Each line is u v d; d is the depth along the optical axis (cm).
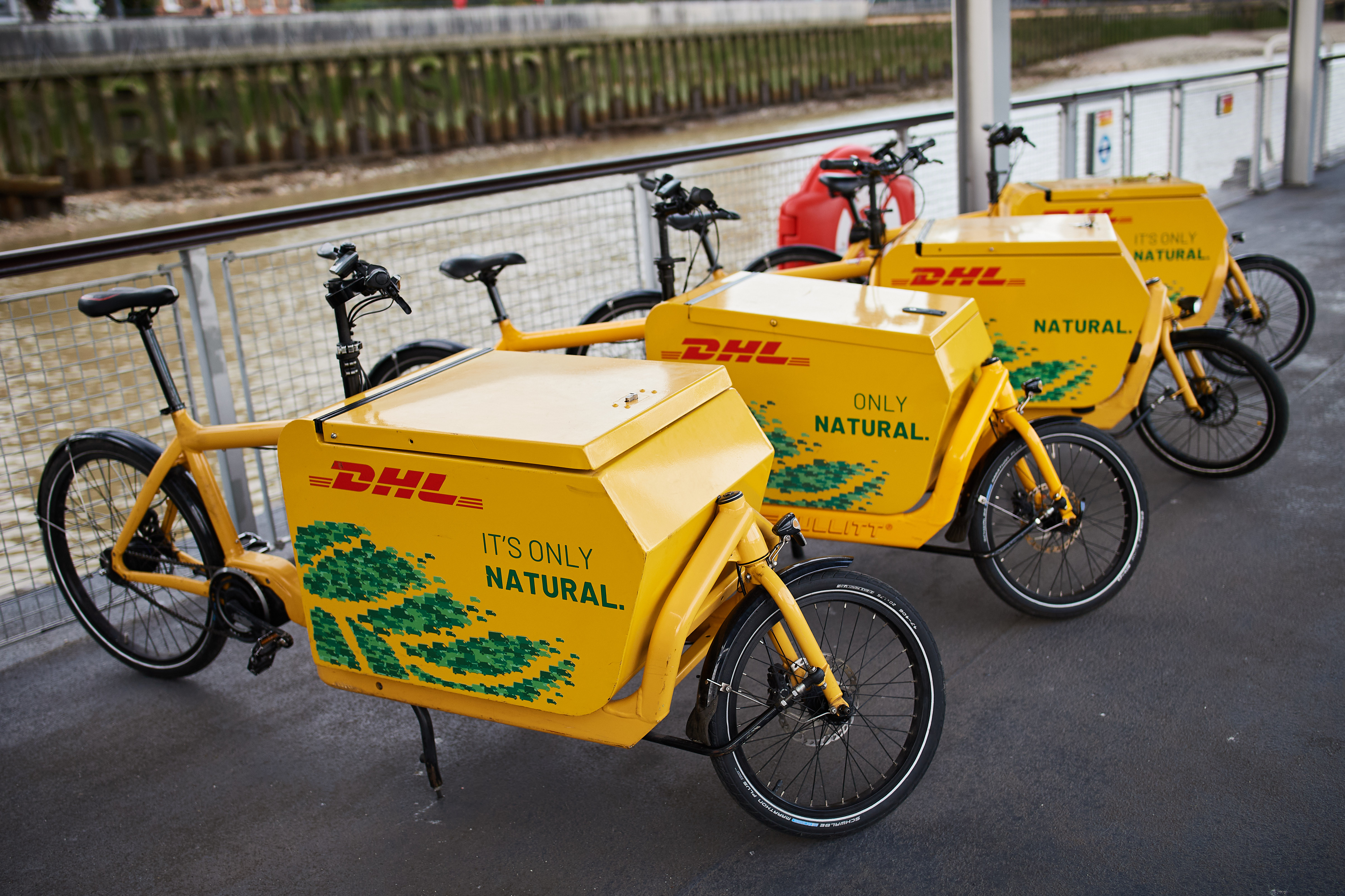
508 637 203
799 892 209
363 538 208
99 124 2350
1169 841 215
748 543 202
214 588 271
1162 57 3712
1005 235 356
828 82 3434
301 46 2569
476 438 190
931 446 273
